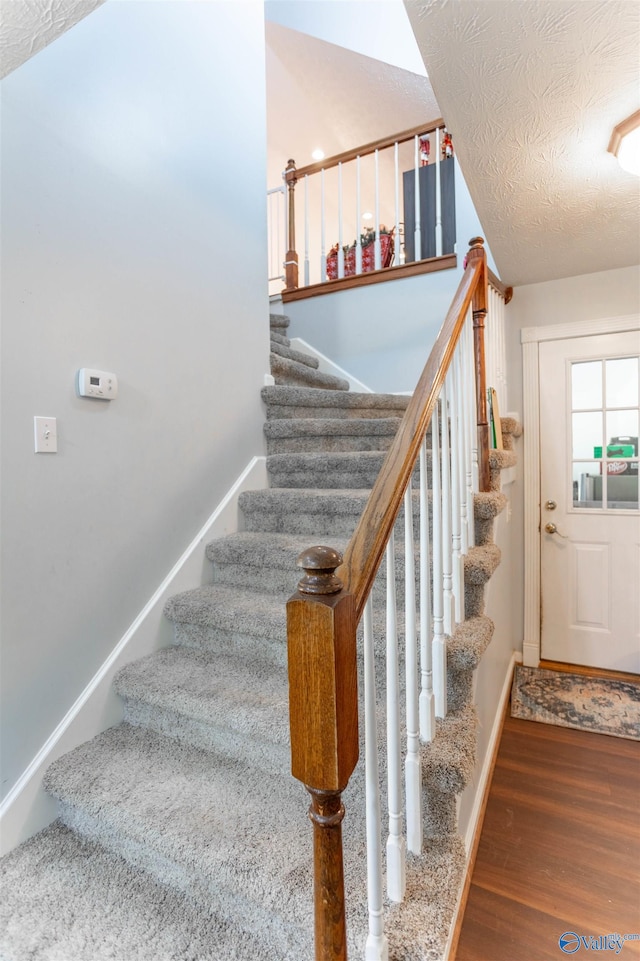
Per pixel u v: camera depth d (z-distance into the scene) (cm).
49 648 137
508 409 287
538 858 150
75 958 98
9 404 126
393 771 89
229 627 163
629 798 176
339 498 193
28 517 131
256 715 130
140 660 164
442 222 299
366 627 77
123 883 116
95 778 129
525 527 285
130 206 164
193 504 193
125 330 162
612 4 101
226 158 214
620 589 268
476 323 179
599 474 271
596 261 243
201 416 198
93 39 150
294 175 349
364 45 317
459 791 103
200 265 198
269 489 223
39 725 134
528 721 228
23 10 77
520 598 289
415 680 99
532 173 162
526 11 103
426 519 106
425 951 84
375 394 272
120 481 160
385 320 310
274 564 181
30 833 129
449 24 107
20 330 129
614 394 265
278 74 363
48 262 136
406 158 398
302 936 92
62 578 141
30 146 131
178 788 125
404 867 95
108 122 155
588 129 140
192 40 194
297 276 353
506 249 226
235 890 98
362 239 337
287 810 117
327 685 64
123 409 161
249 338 229
